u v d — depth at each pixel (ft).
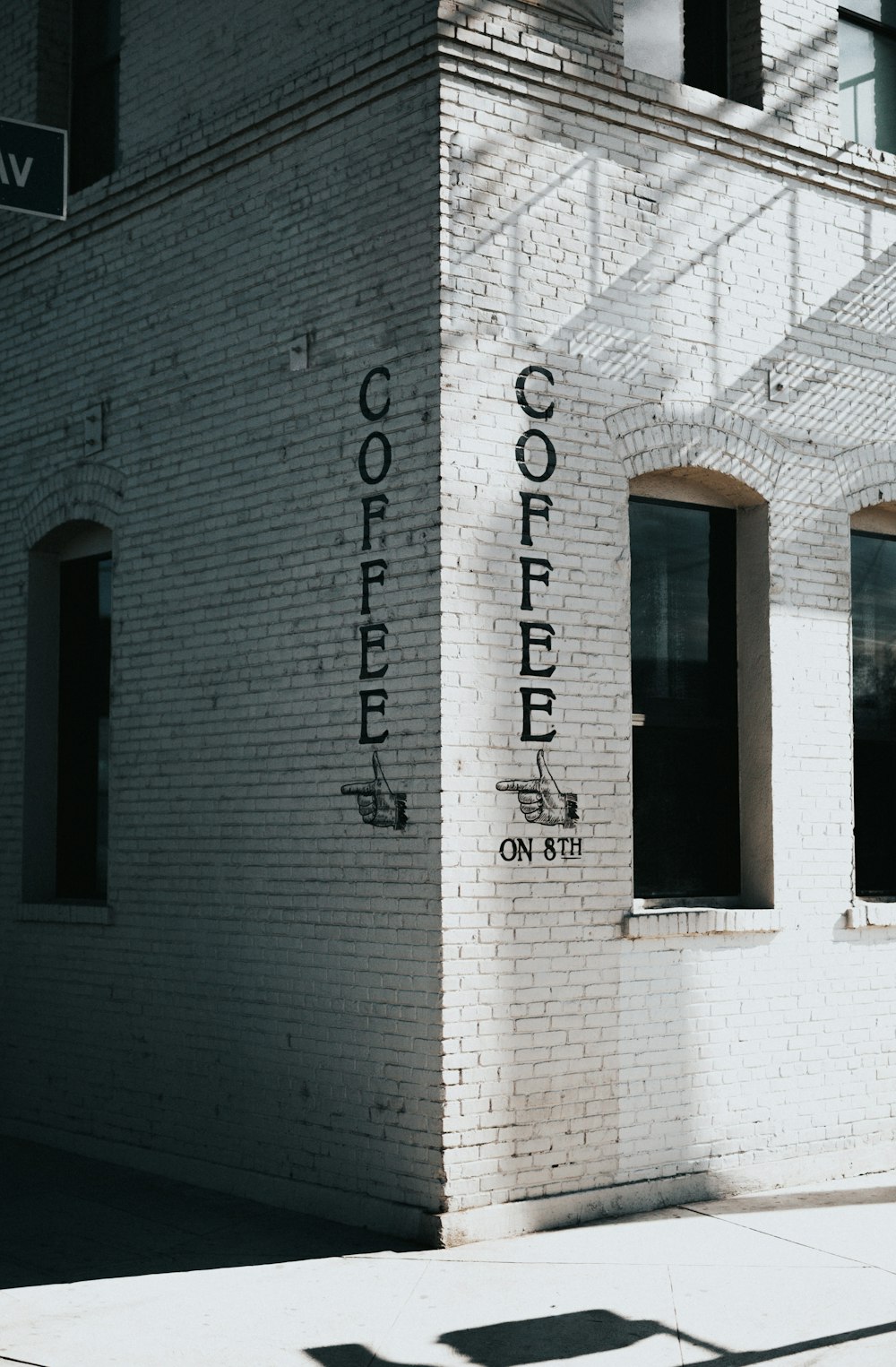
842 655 34.50
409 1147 27.86
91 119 38.99
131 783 35.12
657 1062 30.42
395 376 29.35
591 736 29.99
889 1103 34.37
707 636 33.53
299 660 31.04
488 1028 27.99
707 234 32.83
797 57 34.60
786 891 32.91
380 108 30.01
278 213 32.24
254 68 32.94
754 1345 21.90
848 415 35.06
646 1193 29.81
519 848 28.73
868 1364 21.02
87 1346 22.12
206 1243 27.63
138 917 34.73
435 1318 23.21
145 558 35.17
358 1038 29.07
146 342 35.58
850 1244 27.25
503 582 29.04
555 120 30.53
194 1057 32.91
